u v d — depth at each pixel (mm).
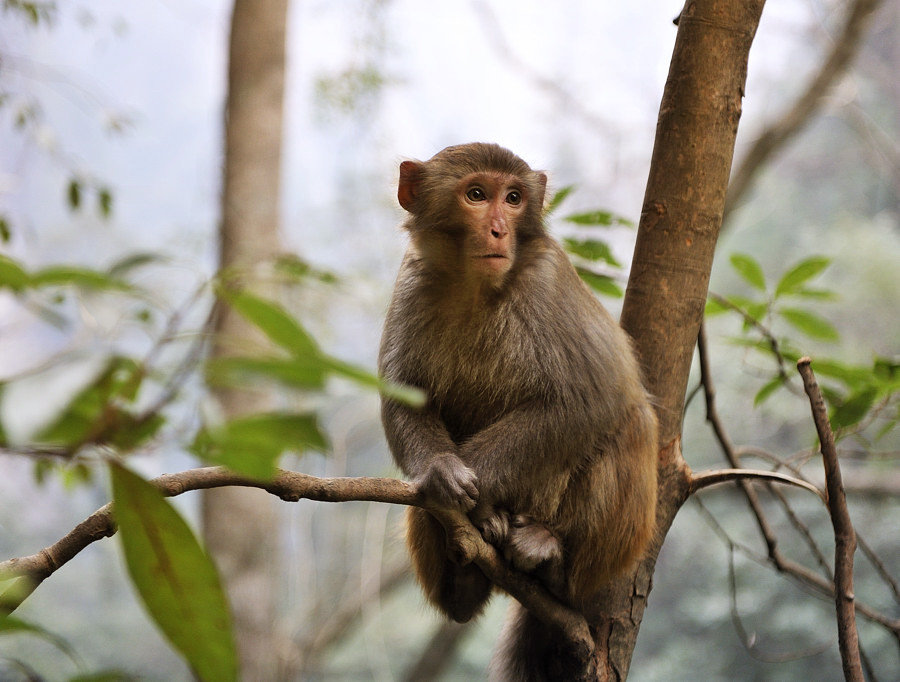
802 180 31203
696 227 4895
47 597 27000
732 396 21219
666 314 4965
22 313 11945
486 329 5586
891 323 23812
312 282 9672
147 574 1876
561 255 5688
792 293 5648
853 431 5250
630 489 5105
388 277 17297
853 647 4125
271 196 13812
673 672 21938
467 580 5258
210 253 15070
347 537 20812
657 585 23891
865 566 20125
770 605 21656
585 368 5207
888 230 27172
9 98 8992
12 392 1294
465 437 5738
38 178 22828
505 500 5133
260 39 13883
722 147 4863
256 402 11641
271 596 14641
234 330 9344
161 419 1633
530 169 5832
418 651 23000
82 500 26297
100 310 1641
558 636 4879
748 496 5852
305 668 17016
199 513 14508
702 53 4797
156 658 25375
